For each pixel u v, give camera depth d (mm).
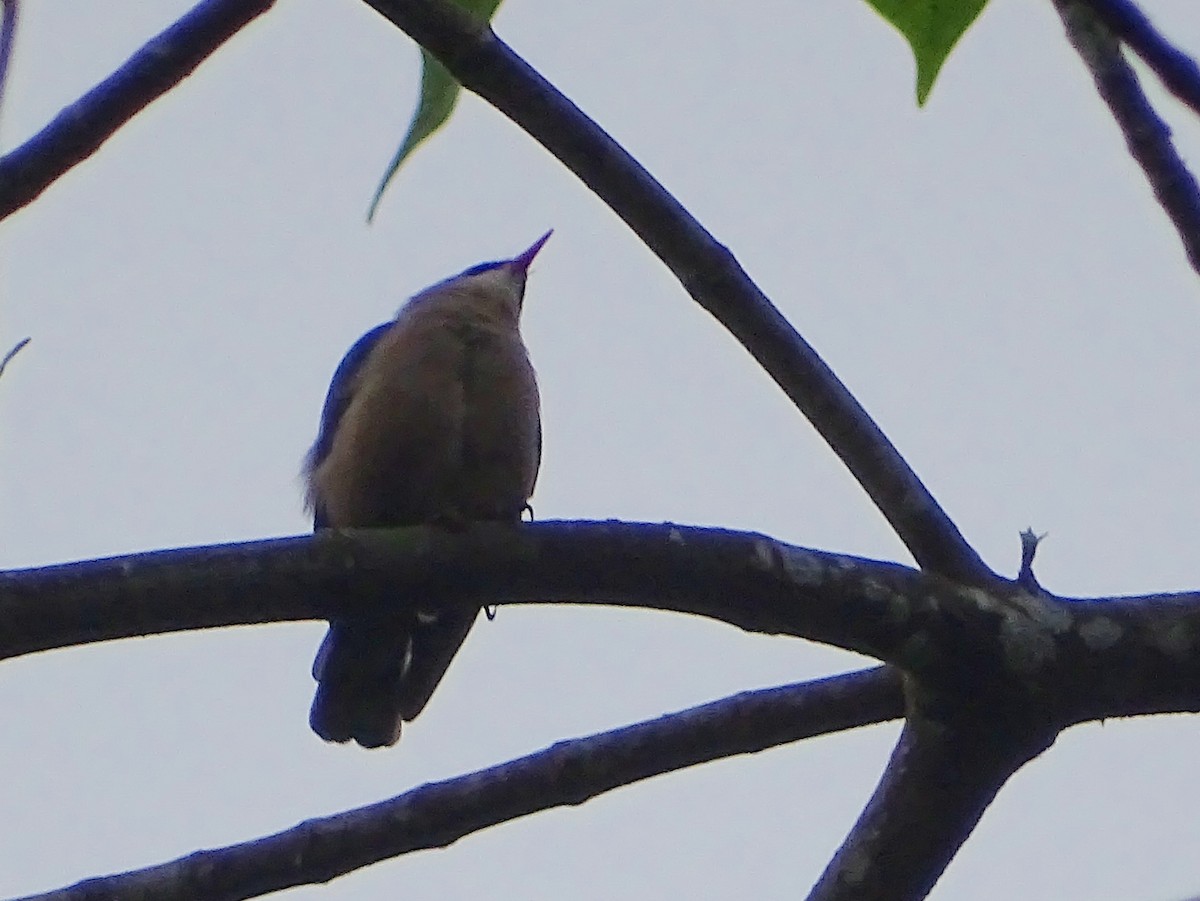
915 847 5355
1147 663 5062
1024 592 5199
